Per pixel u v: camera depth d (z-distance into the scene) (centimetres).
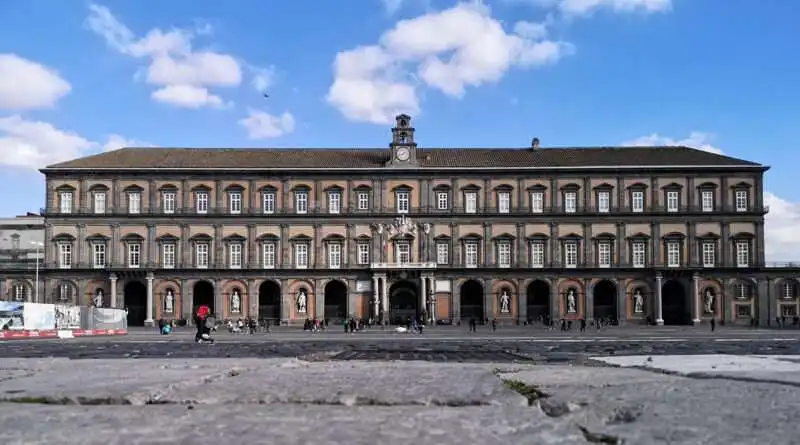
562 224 13938
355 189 13962
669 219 13862
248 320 12519
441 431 1365
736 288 13775
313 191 13975
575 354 4638
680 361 3312
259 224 13900
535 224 13938
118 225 13838
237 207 13938
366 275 13825
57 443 1271
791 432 1323
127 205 13862
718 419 1458
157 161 14162
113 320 10094
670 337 8262
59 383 2206
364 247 13938
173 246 13862
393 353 4931
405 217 13875
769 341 6950
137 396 1839
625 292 13838
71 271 13712
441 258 13912
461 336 9012
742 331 10706
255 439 1300
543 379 2316
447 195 14000
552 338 8069
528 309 14088
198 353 4991
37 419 1522
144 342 7219
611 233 13900
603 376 2453
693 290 13750
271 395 1880
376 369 2873
